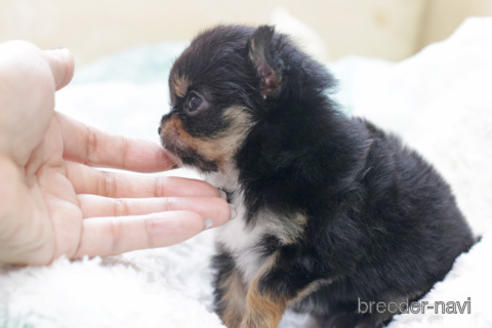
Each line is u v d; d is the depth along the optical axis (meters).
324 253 0.37
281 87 0.38
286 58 0.39
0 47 0.34
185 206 0.38
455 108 0.53
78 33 0.84
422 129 0.54
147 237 0.36
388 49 0.94
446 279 0.40
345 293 0.39
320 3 0.91
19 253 0.33
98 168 0.42
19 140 0.33
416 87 0.58
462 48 0.58
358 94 0.63
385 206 0.39
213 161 0.39
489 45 0.57
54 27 0.82
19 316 0.32
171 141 0.39
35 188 0.35
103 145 0.41
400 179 0.40
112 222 0.36
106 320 0.32
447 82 0.57
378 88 0.60
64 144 0.39
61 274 0.34
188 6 0.88
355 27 0.93
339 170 0.38
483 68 0.55
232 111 0.38
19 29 0.79
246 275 0.40
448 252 0.41
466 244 0.43
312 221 0.37
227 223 0.40
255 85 0.38
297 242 0.37
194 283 0.42
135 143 0.42
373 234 0.39
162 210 0.38
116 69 0.76
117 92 0.62
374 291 0.40
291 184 0.37
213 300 0.42
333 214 0.37
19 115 0.33
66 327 0.32
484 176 0.50
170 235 0.37
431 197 0.41
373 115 0.57
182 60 0.39
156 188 0.40
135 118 0.57
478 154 0.51
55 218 0.35
